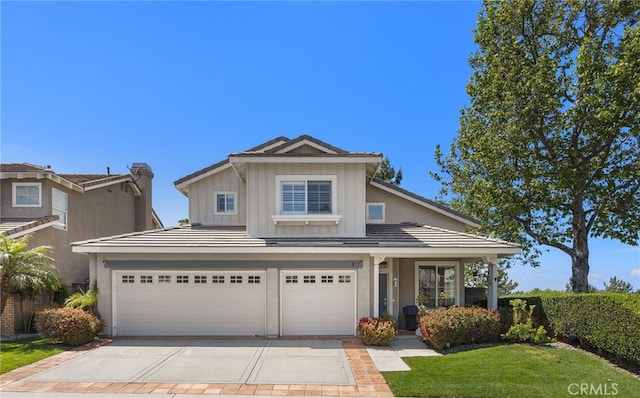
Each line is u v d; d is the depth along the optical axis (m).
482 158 19.67
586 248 18.89
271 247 13.90
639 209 17.58
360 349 12.13
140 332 14.24
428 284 17.28
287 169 15.21
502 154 18.88
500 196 18.95
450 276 17.31
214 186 18.02
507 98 17.83
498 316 12.63
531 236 20.34
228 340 13.43
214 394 8.17
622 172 16.78
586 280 18.66
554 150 17.98
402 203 18.05
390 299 16.64
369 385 8.72
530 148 18.56
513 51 18.48
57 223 18.16
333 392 8.29
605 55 16.50
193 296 14.39
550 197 18.36
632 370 9.84
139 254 14.26
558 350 11.35
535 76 17.19
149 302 14.33
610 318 10.17
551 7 18.09
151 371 9.76
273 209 15.09
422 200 17.80
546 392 7.99
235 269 14.33
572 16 17.98
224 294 14.41
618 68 15.20
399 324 16.88
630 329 9.38
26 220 17.48
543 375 9.00
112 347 12.39
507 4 18.30
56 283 15.48
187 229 16.48
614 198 17.56
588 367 9.63
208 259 14.27
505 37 18.69
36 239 16.78
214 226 17.25
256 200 15.14
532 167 18.38
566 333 12.40
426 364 10.23
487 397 7.86
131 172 26.05
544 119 18.06
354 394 8.17
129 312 14.28
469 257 16.17
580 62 16.59
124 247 13.85
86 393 8.21
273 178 15.20
